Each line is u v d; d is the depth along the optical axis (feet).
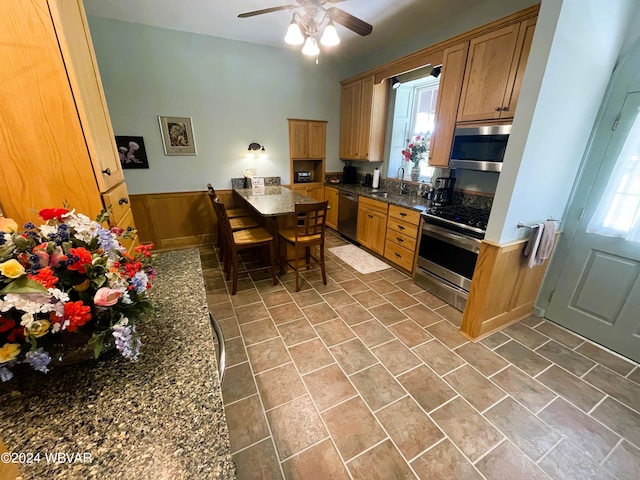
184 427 1.97
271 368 5.96
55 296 2.00
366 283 9.87
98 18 9.79
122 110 10.90
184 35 11.05
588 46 5.32
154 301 3.59
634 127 5.78
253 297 8.87
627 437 4.59
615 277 6.36
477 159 8.23
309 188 15.55
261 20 9.94
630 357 6.28
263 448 4.36
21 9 3.10
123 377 2.40
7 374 2.07
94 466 1.72
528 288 7.47
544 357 6.35
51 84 3.41
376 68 11.97
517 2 7.63
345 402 5.17
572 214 6.99
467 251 7.70
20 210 3.66
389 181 13.58
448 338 6.98
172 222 12.93
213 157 12.92
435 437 4.56
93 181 3.93
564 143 6.07
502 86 7.31
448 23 9.71
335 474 4.03
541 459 4.26
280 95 13.52
